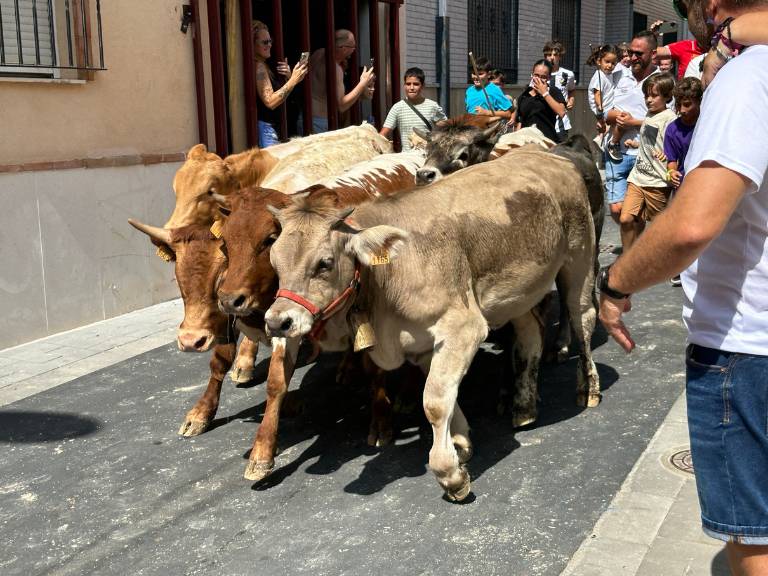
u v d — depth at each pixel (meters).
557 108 9.71
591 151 6.02
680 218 1.86
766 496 2.03
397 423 4.83
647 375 5.47
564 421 4.73
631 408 4.90
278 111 9.40
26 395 5.53
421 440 4.58
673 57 9.17
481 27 14.25
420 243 3.71
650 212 7.62
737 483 2.04
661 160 7.36
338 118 9.64
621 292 2.12
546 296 5.52
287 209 3.44
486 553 3.36
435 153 5.56
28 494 4.11
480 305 4.11
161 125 7.84
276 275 3.95
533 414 4.61
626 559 3.20
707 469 2.10
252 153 5.50
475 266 3.98
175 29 7.91
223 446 4.62
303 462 4.36
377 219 3.68
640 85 8.80
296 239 3.34
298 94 10.10
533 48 16.11
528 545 3.41
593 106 10.84
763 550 2.09
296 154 5.54
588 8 18.58
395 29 11.10
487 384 5.43
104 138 7.28
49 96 6.74
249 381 5.70
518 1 15.29
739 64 1.93
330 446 4.56
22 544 3.63
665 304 7.25
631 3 19.97
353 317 3.61
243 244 3.85
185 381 5.76
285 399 4.97
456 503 3.81
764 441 2.00
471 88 11.41
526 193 4.29
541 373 5.59
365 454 4.43
